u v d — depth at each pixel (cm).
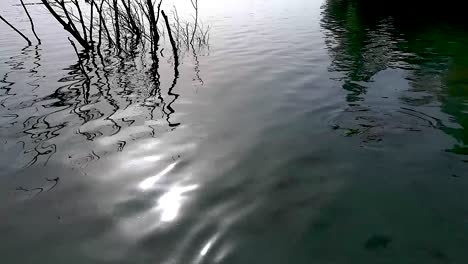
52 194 521
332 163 575
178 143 672
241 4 3691
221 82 1097
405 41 1602
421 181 514
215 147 651
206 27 2325
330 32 1962
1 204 501
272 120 770
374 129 691
